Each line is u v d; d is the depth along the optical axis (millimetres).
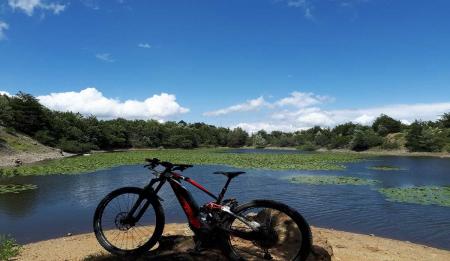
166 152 84875
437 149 83812
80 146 78438
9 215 15977
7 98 78250
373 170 40531
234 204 5207
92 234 12055
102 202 5613
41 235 12625
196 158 56969
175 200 18047
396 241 12031
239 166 42688
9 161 48875
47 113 79750
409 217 16156
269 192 23047
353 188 25031
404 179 31953
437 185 27922
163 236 6070
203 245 5379
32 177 31266
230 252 5051
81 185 25984
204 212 5191
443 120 103875
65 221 14820
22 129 72125
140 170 37156
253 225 4926
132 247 8906
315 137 115312
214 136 133375
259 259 5238
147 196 5461
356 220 15570
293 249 5520
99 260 5668
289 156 64938
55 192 22719
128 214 5449
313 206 18609
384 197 21375
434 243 12305
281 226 5898
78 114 96188
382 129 106625
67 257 8703
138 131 110062
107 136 94500
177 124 141750
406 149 88375
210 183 27078
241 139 133625
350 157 66250
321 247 5973
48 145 73250
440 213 16984
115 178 30219
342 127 123312
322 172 37094
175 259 5219
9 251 9133
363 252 9898
